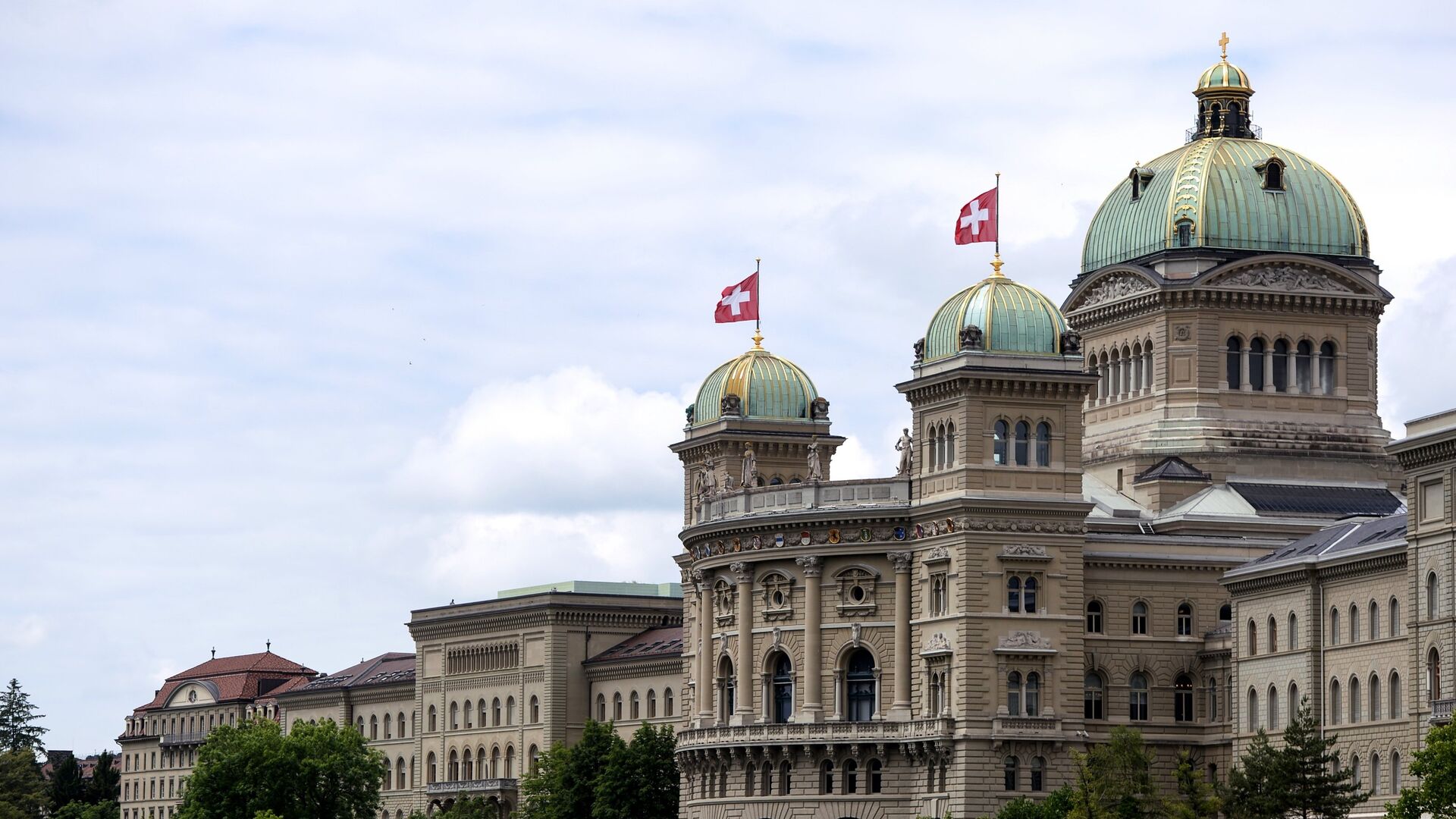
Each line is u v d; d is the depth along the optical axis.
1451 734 144.75
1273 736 186.75
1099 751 177.75
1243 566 196.50
